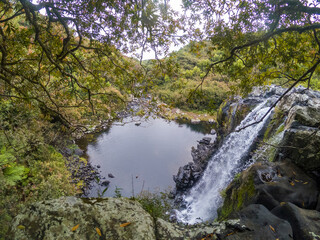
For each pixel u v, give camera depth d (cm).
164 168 1371
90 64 458
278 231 241
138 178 1231
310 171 504
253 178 509
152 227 183
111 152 1503
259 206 289
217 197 902
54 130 1033
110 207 190
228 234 215
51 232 161
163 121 2364
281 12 288
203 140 1833
